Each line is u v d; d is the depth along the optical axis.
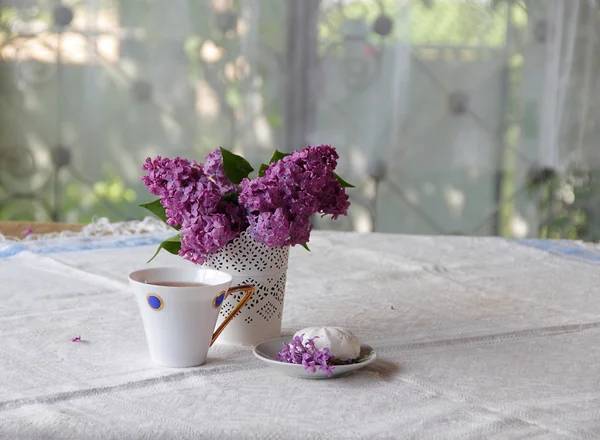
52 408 1.18
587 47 3.33
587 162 3.40
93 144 3.37
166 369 1.28
